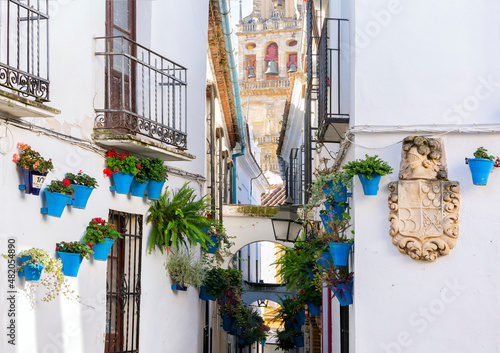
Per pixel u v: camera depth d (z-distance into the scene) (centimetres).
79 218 744
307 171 1341
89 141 768
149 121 827
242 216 1473
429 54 800
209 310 1282
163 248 954
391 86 799
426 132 790
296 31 4506
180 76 956
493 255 771
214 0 1255
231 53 1449
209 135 1455
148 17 931
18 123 636
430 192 772
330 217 848
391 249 782
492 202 776
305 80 1741
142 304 884
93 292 767
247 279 2394
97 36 808
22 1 658
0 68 584
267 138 4288
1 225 613
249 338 1752
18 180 636
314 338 1575
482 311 769
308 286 1168
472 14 801
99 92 813
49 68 696
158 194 888
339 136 928
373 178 770
